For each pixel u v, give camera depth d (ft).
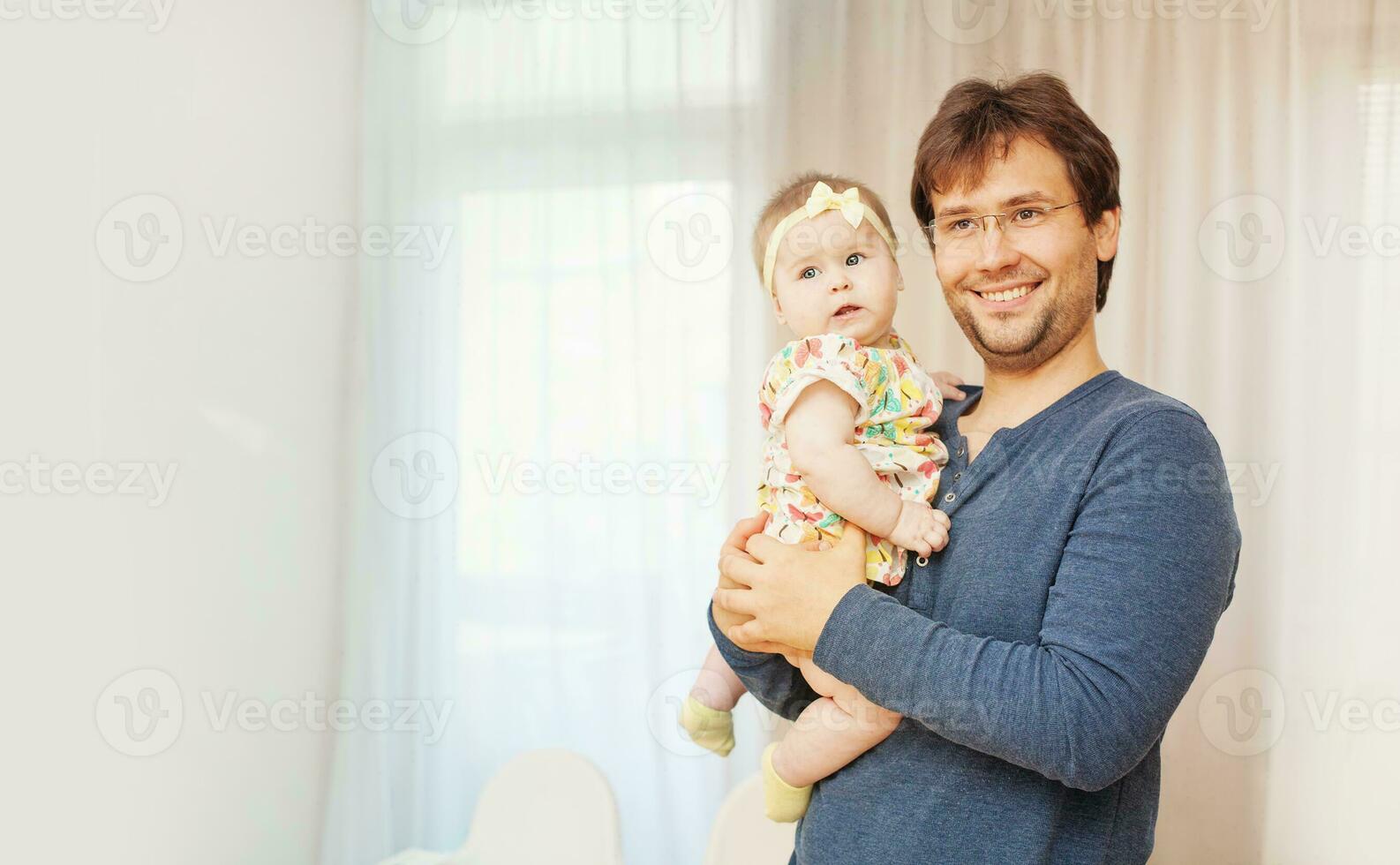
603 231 7.36
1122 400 2.80
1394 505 6.35
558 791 6.28
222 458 6.44
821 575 2.77
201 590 6.28
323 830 7.14
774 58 7.04
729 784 7.00
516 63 7.52
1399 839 6.31
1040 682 2.37
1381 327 6.39
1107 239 3.05
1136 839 2.78
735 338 7.08
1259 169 6.51
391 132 7.60
